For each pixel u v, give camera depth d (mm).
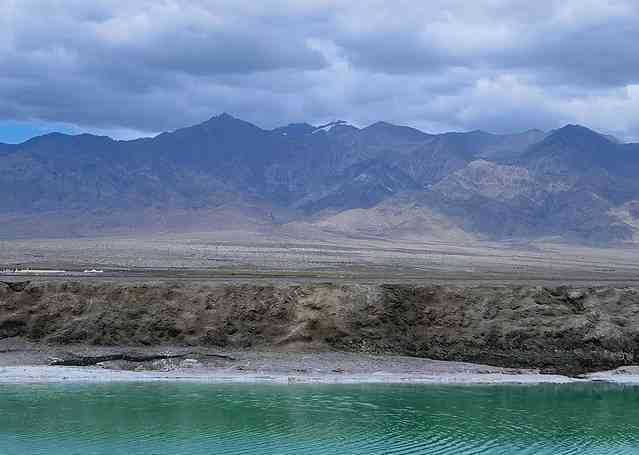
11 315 77625
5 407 59844
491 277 112875
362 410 61312
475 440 54719
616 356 78938
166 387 66812
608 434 57000
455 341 79188
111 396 63469
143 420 57219
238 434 54469
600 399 67250
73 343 76625
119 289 80312
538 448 53531
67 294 79688
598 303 83812
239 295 80562
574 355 78500
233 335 78062
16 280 82625
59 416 57781
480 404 64312
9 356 73438
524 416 61094
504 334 79375
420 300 82125
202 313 79125
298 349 77062
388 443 53531
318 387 68125
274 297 80438
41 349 75312
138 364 73438
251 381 69500
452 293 82688
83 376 69438
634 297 85000
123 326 77688
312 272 120500
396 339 79000
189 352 75562
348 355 76938
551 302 83250
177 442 52469
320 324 78938
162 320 78250
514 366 77438
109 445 51656
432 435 55594
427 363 76375
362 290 81688
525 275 125375
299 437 54125
